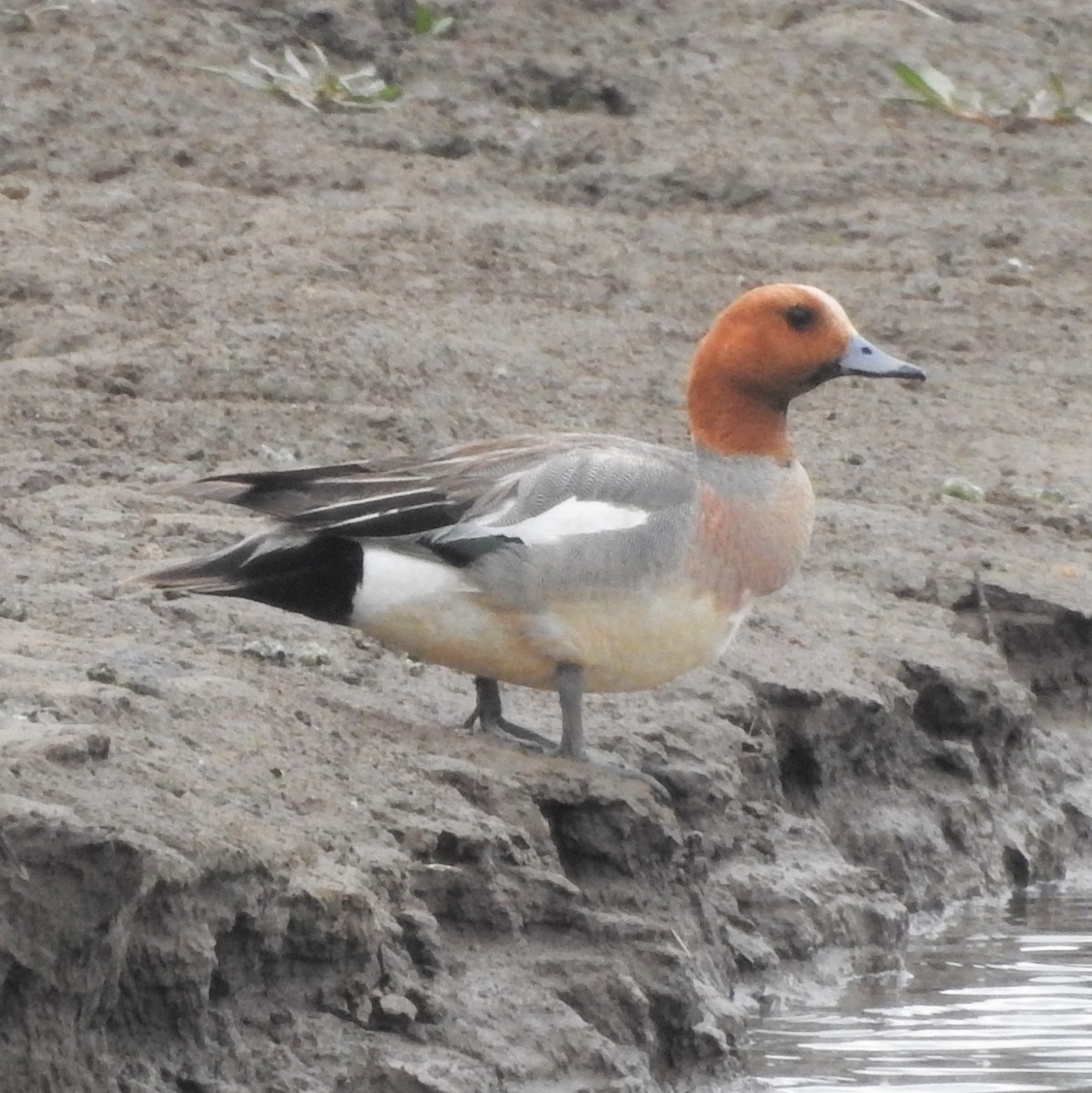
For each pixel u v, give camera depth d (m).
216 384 17.41
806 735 13.24
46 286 19.16
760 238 23.28
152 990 8.68
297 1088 8.94
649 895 11.10
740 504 11.21
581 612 10.97
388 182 23.03
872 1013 11.48
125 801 9.06
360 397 17.55
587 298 20.97
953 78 27.19
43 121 22.92
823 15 28.14
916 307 21.83
